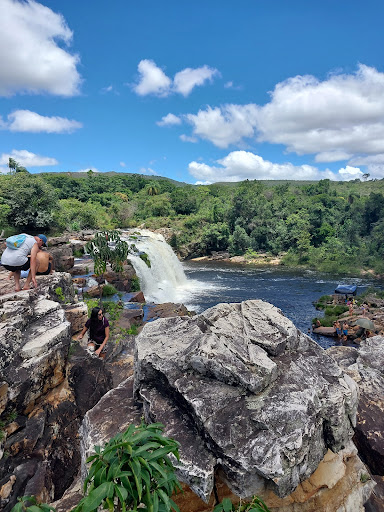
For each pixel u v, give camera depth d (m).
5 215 30.00
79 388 6.03
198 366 3.81
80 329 8.23
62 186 68.88
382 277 41.34
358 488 4.05
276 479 2.89
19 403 4.60
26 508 1.90
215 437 3.12
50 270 9.20
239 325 4.67
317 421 3.49
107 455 2.01
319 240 56.03
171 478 2.01
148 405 3.84
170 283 33.72
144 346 4.34
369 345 8.74
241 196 60.78
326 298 28.91
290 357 4.23
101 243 22.36
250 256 55.03
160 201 67.12
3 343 4.62
